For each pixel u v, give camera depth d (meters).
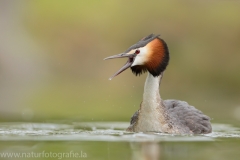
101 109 18.34
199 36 26.61
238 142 10.19
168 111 11.38
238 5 28.17
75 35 28.17
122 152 9.05
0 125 13.49
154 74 11.08
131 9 28.81
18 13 28.86
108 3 29.44
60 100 20.77
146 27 27.89
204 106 19.73
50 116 16.06
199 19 27.48
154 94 11.08
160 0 28.91
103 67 26.34
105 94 22.59
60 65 26.89
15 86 24.70
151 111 11.07
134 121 12.20
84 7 29.44
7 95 21.86
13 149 9.34
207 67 24.83
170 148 9.41
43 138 10.62
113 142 10.05
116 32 27.98
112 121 14.82
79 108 18.55
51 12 29.16
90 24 28.52
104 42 27.66
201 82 24.22
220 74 24.52
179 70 24.70
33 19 28.84
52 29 28.45
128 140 10.27
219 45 26.05
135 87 23.47
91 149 9.35
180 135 10.95
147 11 28.47
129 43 27.62
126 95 22.36
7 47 26.47
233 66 24.80
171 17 27.84
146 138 10.49
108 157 8.66
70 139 10.46
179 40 26.66
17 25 28.28
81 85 24.66
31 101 20.36
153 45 11.02
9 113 16.77
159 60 11.06
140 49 10.97
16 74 25.59
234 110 18.42
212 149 9.39
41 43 27.66
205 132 11.80
